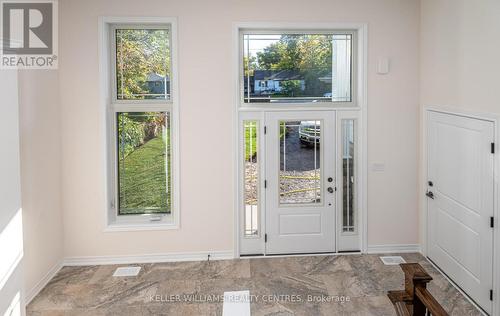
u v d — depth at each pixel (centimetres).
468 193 459
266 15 553
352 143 582
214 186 566
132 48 564
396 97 573
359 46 571
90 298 466
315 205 582
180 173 563
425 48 554
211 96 557
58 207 539
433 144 539
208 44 552
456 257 486
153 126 573
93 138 547
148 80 568
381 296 465
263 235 581
